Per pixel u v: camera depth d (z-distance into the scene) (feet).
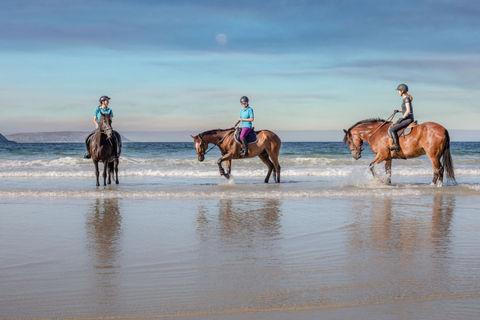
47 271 16.26
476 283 14.71
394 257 18.25
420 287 14.30
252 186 44.55
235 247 20.02
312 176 59.41
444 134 41.45
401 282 14.85
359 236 22.33
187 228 24.32
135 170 61.67
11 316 11.97
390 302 12.94
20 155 115.65
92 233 23.02
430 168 65.46
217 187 43.70
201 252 19.12
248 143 46.42
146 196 36.99
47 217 27.55
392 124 42.80
